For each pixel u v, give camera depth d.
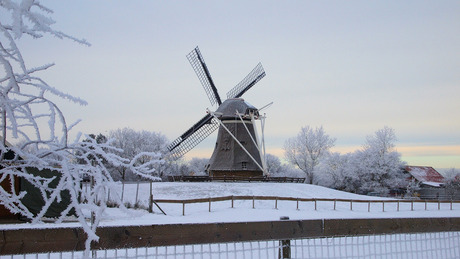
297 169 82.06
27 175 3.66
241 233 4.70
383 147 66.69
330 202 32.41
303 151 75.06
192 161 87.75
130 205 24.03
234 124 43.91
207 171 46.94
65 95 3.33
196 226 4.47
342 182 69.50
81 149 3.60
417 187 67.06
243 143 43.72
